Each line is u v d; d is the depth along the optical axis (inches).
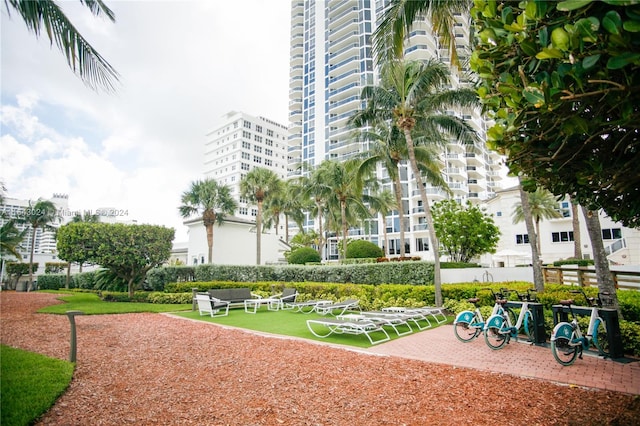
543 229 1419.8
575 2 63.0
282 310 548.4
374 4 2345.0
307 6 2839.6
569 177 128.1
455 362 233.0
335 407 156.8
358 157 821.9
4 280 1497.3
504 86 100.7
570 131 89.1
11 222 1350.9
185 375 206.1
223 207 1063.6
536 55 79.3
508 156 121.5
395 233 1908.2
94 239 699.4
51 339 319.3
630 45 65.7
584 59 72.7
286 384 187.8
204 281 803.4
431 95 527.5
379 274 596.7
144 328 380.2
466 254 740.7
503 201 1515.7
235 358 243.4
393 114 562.6
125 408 158.4
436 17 307.1
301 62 2915.8
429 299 480.1
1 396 167.6
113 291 855.1
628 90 76.4
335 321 319.6
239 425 139.9
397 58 312.5
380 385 185.0
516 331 281.7
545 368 217.6
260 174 1060.5
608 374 203.8
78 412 154.6
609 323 238.7
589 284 511.2
